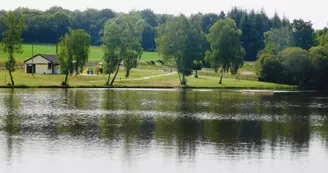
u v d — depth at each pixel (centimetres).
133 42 15388
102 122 7519
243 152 5725
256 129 7238
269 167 5144
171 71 19738
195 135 6644
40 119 7662
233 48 17100
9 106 9150
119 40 15100
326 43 19888
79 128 6950
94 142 6062
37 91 12625
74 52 14475
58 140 6125
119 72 18212
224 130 7094
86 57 14738
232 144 6131
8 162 5144
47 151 5584
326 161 5403
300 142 6331
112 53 15088
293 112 9344
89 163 5172
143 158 5388
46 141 6059
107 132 6694
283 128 7369
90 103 10025
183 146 5956
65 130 6775
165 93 13125
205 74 19875
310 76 18200
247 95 13300
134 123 7506
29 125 7094
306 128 7400
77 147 5788
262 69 18575
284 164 5259
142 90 14075
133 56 15362
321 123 7919
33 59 17438
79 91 13012
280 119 8325
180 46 16250
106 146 5869
